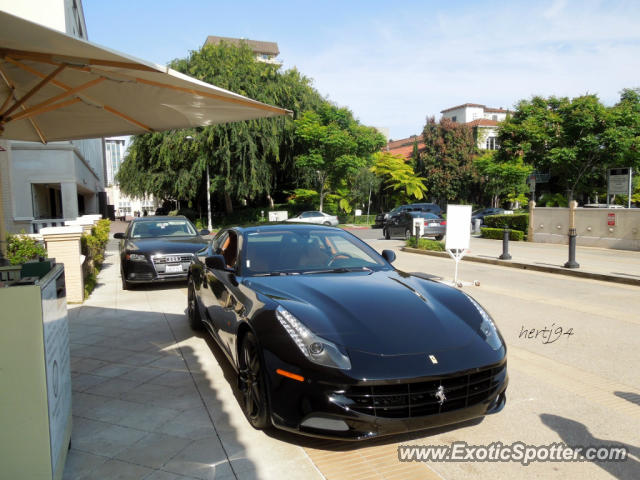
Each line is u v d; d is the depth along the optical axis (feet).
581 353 15.94
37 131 15.62
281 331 9.69
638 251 46.03
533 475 8.69
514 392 12.59
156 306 23.90
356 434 8.73
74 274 24.56
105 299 25.86
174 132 102.99
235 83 104.37
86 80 10.99
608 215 49.19
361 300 10.85
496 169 113.29
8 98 11.27
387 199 147.33
